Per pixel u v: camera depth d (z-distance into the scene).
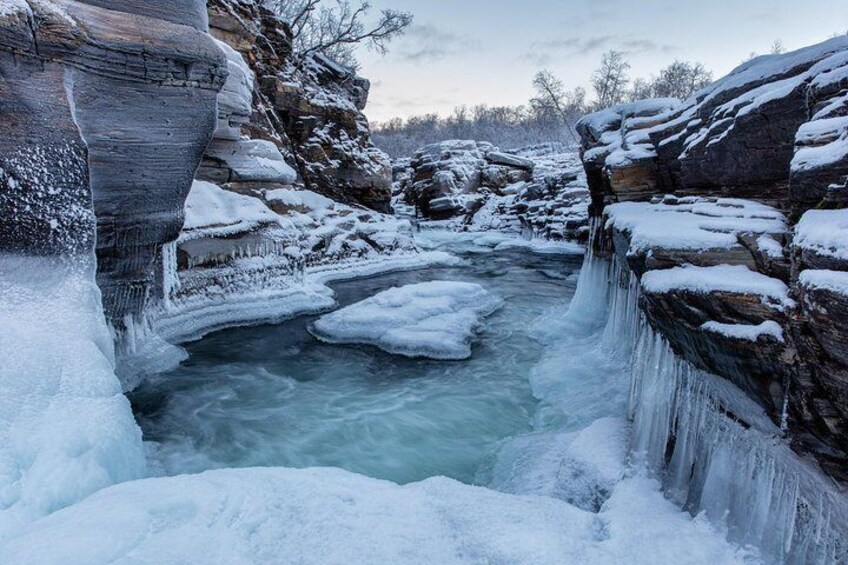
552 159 37.31
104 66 4.39
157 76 4.72
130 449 3.53
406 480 5.02
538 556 2.36
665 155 6.63
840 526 2.54
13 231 3.93
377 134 105.19
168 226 5.68
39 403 3.15
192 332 8.80
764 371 3.03
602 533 2.75
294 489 2.70
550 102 56.69
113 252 5.48
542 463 4.72
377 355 8.56
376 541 2.27
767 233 3.53
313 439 5.84
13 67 3.82
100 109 4.50
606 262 8.98
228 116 10.47
